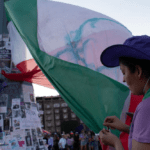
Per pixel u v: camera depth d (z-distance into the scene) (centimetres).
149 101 73
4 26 346
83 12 272
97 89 235
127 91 229
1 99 317
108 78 236
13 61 334
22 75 324
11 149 299
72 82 241
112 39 257
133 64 84
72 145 1273
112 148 176
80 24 260
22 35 269
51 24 263
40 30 263
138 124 72
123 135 207
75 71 242
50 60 249
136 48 82
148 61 81
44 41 258
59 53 250
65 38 254
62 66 245
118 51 87
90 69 241
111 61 100
